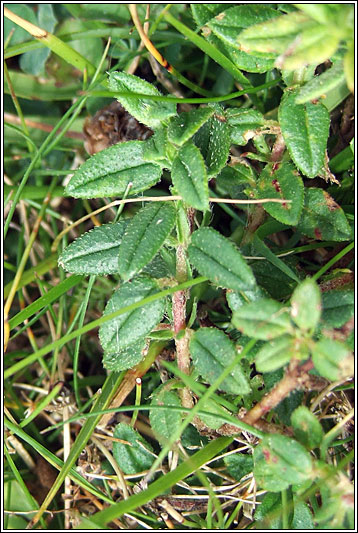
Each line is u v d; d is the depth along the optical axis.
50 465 0.20
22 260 0.20
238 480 0.18
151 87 0.17
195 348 0.17
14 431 0.18
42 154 0.20
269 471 0.16
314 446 0.16
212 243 0.16
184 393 0.18
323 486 0.16
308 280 0.15
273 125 0.18
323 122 0.17
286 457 0.16
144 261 0.16
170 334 0.18
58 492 0.19
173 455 0.18
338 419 0.18
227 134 0.17
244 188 0.19
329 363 0.15
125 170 0.17
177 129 0.16
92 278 0.19
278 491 0.17
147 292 0.17
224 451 0.19
